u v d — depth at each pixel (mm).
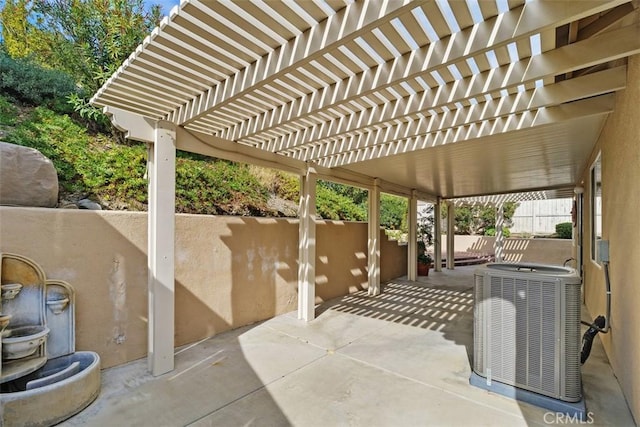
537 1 1800
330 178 5852
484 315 3018
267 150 4637
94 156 4719
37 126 4629
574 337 2602
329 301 6441
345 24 1934
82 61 5438
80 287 3188
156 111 3434
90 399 2711
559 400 2629
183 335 4066
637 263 2332
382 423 2496
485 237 15375
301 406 2730
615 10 2215
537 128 3691
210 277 4391
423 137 4320
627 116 2580
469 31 2041
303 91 3064
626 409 2635
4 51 5465
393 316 5398
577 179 7328
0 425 2215
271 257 5297
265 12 1967
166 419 2539
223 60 2523
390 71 2469
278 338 4332
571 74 2848
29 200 3133
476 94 2680
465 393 2924
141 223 3662
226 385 3072
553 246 12109
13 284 2721
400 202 15133
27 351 2652
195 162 6180
